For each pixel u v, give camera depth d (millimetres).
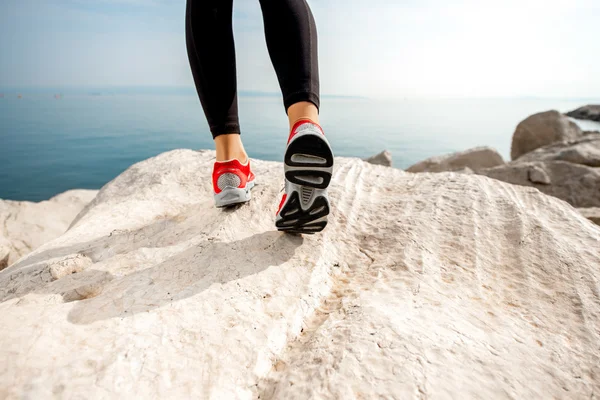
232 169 1291
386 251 1186
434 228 1273
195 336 789
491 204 1410
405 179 1873
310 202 1061
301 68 989
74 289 974
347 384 647
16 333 739
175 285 967
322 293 1025
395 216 1411
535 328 824
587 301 902
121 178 2227
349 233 1326
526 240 1170
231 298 924
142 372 682
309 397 637
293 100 995
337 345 749
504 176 5031
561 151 6234
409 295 917
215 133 1280
